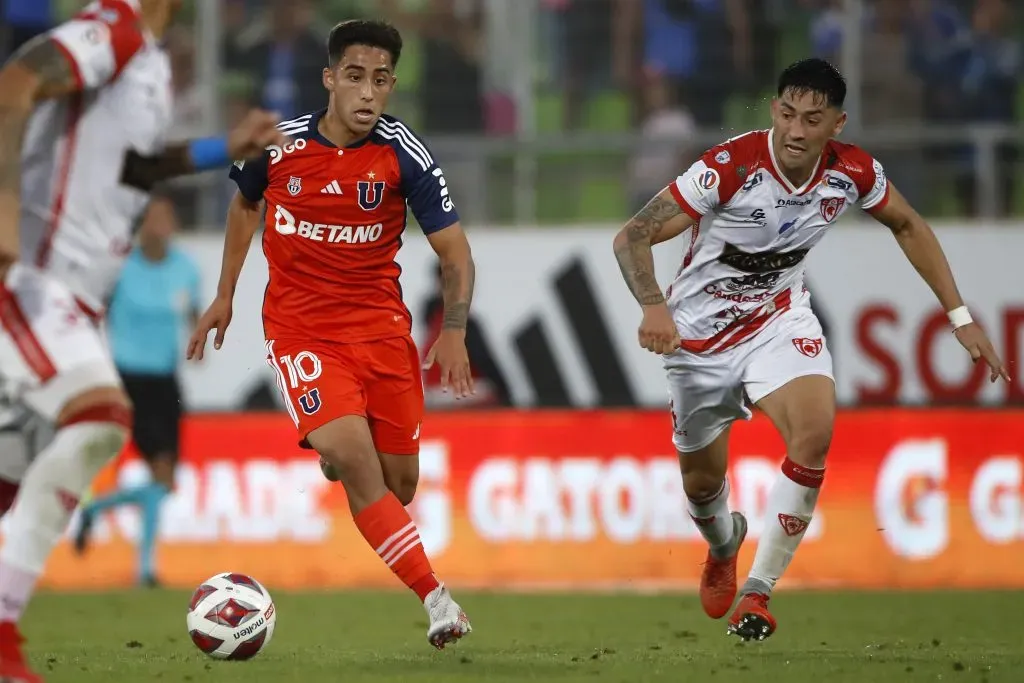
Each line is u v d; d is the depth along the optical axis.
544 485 39.25
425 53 46.38
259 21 46.44
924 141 42.84
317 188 20.77
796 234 22.45
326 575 39.38
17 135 15.23
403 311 21.75
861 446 38.72
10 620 15.80
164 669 19.30
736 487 38.31
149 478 39.91
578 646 23.55
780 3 46.62
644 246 21.83
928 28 46.22
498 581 39.00
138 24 16.17
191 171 16.33
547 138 43.34
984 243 39.44
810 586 38.09
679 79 46.62
